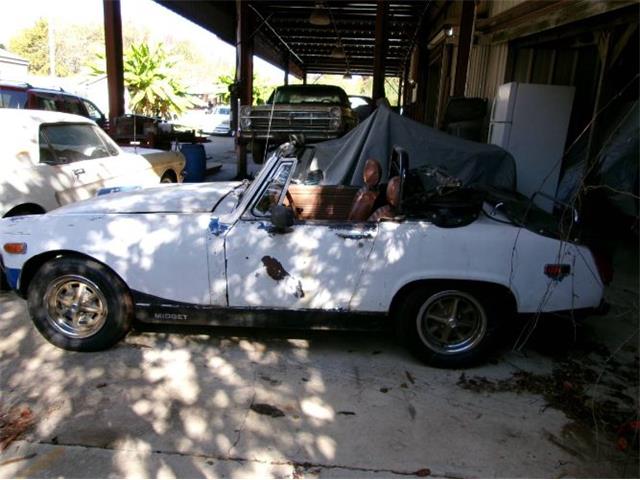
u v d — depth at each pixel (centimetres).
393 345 379
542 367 354
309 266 333
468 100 874
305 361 352
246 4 1088
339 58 2461
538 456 264
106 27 990
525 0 756
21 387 311
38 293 346
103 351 355
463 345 345
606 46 651
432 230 329
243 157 1091
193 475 244
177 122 3262
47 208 509
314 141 916
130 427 277
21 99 1017
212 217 342
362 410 298
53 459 252
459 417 294
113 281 343
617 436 281
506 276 326
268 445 266
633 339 401
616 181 663
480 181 520
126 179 644
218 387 317
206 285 340
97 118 1250
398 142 521
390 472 250
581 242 340
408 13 1548
